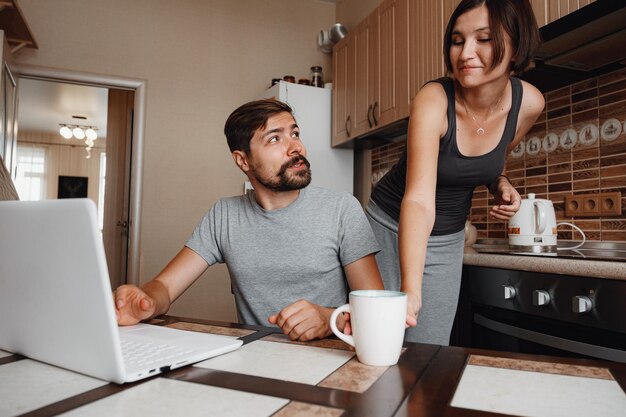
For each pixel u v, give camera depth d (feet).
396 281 4.40
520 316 4.66
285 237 3.84
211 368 1.98
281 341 2.50
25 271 1.98
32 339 2.06
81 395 1.65
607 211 5.36
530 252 5.22
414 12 7.28
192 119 10.27
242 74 10.77
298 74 11.30
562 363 2.06
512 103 3.78
